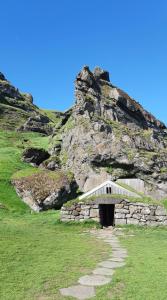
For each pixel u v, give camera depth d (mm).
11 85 98312
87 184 39469
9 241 16172
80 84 49062
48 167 42250
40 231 21219
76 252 15148
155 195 38219
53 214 28109
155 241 19609
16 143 56875
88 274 11453
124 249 16703
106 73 53781
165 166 40875
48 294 9375
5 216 26172
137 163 39812
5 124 75500
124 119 48750
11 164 40094
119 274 11445
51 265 12383
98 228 24281
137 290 9750
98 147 41375
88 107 46625
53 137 53969
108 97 49906
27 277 10805
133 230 23516
